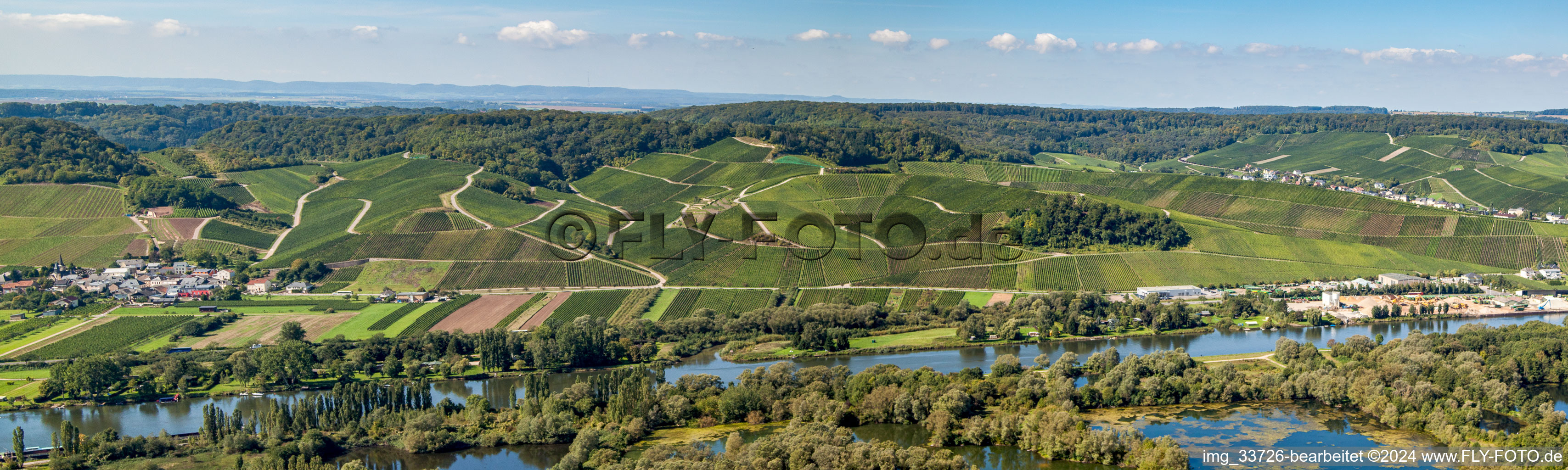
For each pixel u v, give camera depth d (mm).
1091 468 177250
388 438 193625
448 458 188625
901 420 199875
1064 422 184750
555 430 193625
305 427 194750
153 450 186625
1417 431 191625
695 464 166000
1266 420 199750
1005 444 189375
